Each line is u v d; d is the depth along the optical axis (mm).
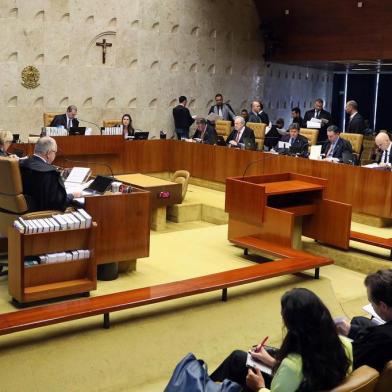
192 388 2891
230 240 6484
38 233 4691
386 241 6379
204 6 13797
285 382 2604
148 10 12906
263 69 15164
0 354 4059
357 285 5992
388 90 15992
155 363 4203
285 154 8969
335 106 17047
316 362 2574
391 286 2961
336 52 13180
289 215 6125
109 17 12383
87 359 4102
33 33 11492
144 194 5559
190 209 8922
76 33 12008
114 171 10617
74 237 4934
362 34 12578
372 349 2936
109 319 4641
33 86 11625
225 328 4727
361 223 7805
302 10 13484
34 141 9773
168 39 13336
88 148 10180
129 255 5578
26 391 3729
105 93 12586
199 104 14125
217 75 14328
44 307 4301
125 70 12797
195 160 10531
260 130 10992
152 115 13359
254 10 14664
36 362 4004
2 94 11312
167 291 4719
